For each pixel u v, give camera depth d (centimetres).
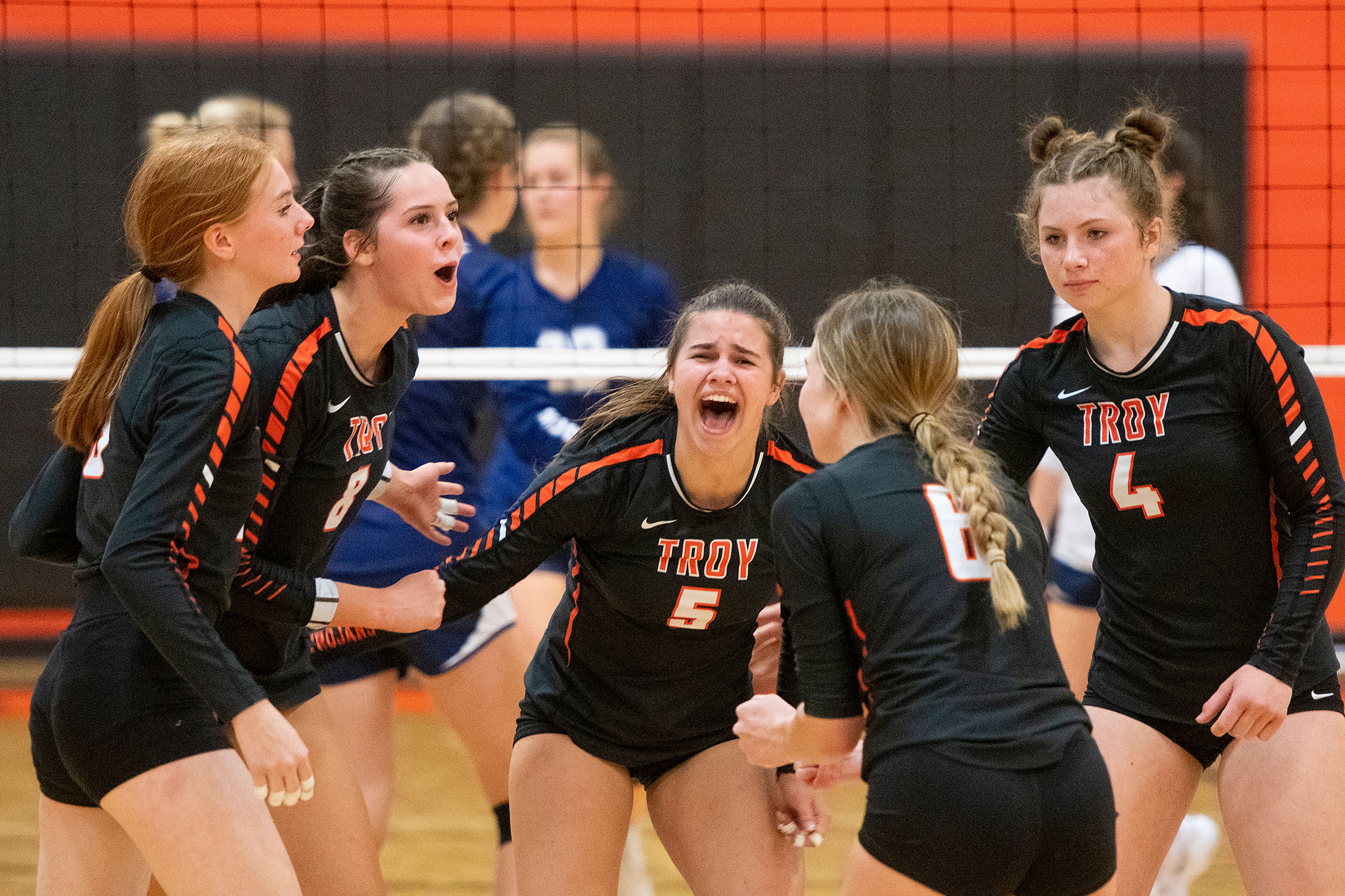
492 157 1712
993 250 2762
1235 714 969
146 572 846
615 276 1816
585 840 1070
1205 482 1019
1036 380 1095
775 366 1026
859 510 862
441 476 1531
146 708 894
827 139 2772
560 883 1059
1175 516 1035
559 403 1639
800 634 873
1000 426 1123
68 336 2702
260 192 937
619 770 1098
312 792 978
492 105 1727
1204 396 1016
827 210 2777
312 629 1179
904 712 822
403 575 1427
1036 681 834
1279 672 973
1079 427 1066
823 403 941
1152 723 1072
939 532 855
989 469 909
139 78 2722
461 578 1049
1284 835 982
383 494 1211
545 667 1112
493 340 1700
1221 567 1035
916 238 2770
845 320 920
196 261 937
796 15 2764
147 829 892
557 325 1755
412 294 1022
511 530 1043
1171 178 1597
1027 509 905
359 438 1048
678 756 1098
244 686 861
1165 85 2734
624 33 2770
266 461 984
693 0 2772
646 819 1964
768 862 1048
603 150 2772
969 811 792
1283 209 2705
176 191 923
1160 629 1061
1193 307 1030
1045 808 806
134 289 959
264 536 1038
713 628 1059
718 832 1057
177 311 918
